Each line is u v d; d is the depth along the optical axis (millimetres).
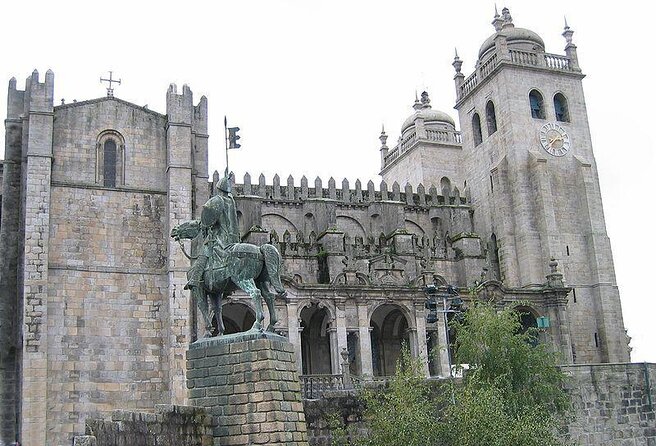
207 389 27250
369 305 63062
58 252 51438
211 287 28328
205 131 58844
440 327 63344
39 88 52781
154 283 53000
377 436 35031
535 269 75500
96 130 54562
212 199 28781
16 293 52594
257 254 28188
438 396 39125
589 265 77000
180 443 25359
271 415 26172
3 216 53719
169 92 55719
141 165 55156
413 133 95688
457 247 76750
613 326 74938
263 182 76250
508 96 79938
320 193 77938
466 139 87000
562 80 82688
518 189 77688
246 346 26953
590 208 77938
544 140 79688
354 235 78688
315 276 69938
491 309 49750
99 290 51719
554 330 70688
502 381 44781
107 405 49812
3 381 50875
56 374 49312
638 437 49562
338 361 60625
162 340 52125
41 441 47000
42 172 51500
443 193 85062
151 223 54188
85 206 52906
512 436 34344
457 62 88812
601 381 49594
